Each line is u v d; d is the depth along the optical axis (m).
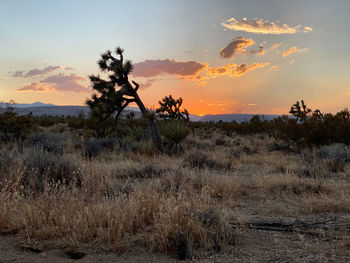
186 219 4.34
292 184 7.78
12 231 4.28
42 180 6.76
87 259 3.54
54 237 4.09
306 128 16.20
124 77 17.83
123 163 11.05
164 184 7.38
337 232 4.45
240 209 6.04
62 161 8.27
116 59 18.02
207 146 17.41
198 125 37.03
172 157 13.55
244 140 23.39
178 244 3.65
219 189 7.29
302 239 4.25
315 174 9.66
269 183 7.91
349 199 6.30
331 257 3.60
